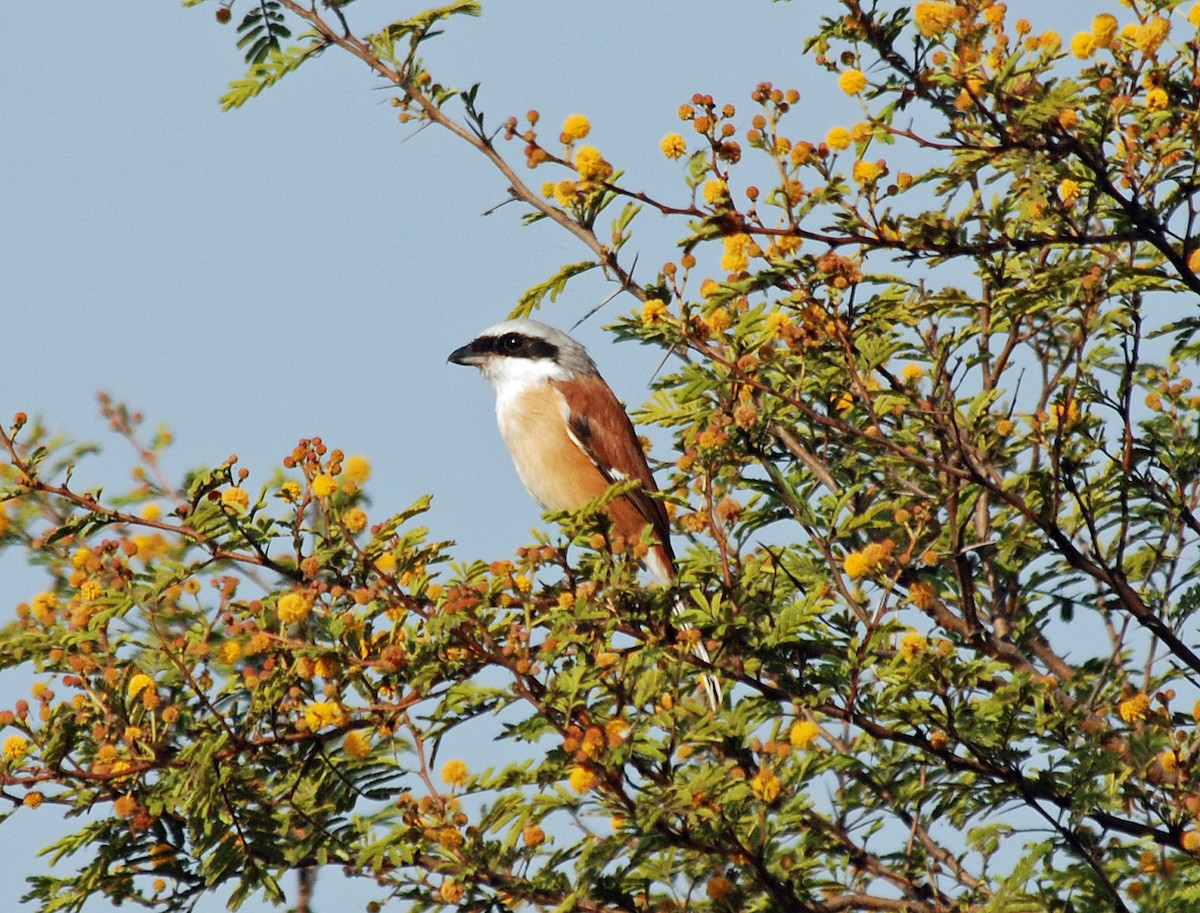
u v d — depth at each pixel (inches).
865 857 421.4
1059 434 417.4
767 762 363.6
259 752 381.4
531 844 356.8
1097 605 487.2
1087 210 427.8
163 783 369.4
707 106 395.5
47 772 369.4
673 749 361.7
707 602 394.3
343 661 368.8
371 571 370.9
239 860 372.5
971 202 458.0
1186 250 417.1
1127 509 469.7
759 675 409.4
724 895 370.0
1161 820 388.5
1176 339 471.5
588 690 365.4
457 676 375.6
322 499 372.2
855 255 412.2
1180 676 466.9
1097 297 422.3
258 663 414.9
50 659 391.2
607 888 367.9
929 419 417.1
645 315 401.4
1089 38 409.7
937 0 410.0
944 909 401.1
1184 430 479.2
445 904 357.1
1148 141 405.4
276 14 479.2
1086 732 398.9
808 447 476.7
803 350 404.5
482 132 473.7
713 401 410.0
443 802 358.3
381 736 387.5
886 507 427.2
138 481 441.7
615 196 439.2
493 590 370.6
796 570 444.1
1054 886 390.6
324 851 371.2
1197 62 412.2
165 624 402.0
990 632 476.1
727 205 395.9
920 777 412.2
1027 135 402.0
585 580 408.2
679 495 445.1
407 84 474.3
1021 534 457.1
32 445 459.8
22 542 452.8
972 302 428.1
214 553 378.6
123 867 385.4
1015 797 401.4
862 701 403.9
